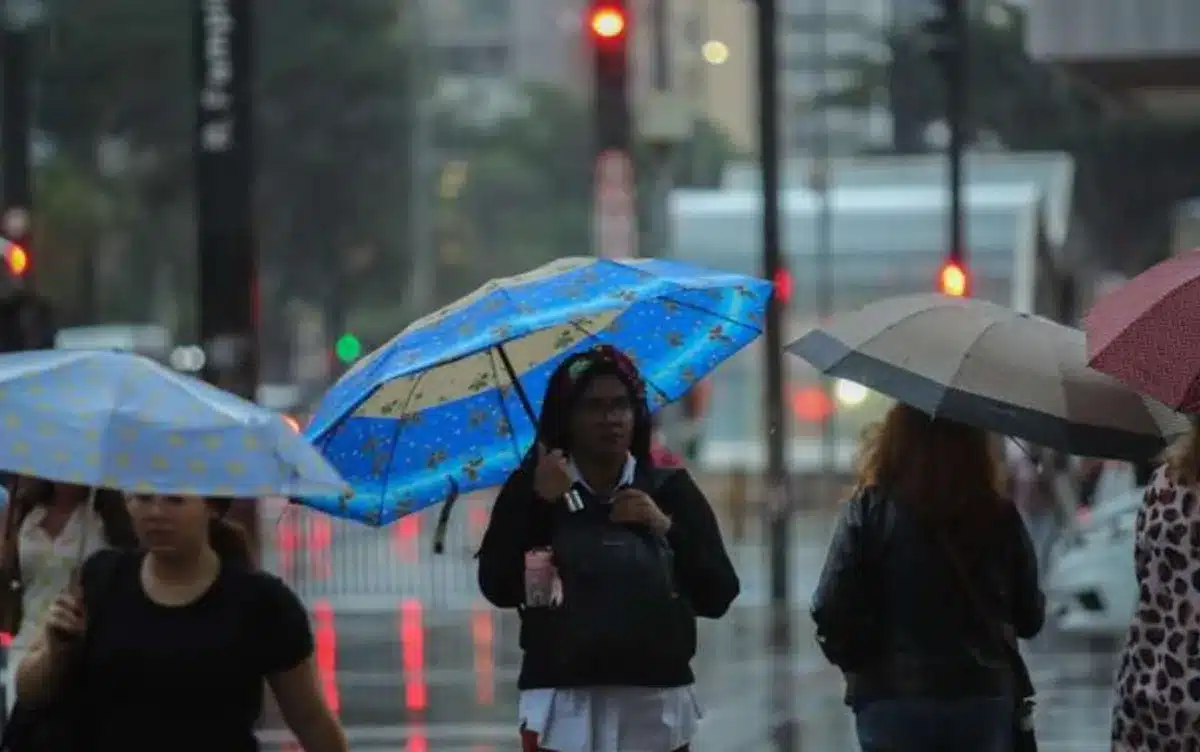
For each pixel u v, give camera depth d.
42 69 159.38
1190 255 16.84
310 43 175.38
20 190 74.62
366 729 38.03
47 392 14.48
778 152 62.66
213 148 51.66
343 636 54.62
